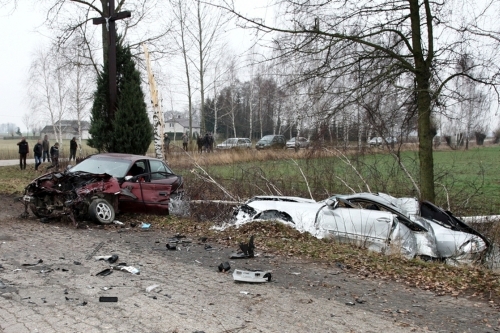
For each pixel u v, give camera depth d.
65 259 7.02
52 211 10.19
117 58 17.16
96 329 4.40
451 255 9.31
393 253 8.57
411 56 11.91
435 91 11.21
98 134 17.03
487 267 9.13
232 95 49.53
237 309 5.17
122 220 11.01
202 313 4.98
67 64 23.33
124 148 16.77
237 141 38.34
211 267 7.01
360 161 14.09
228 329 4.57
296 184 15.12
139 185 11.40
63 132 89.00
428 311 5.42
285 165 16.88
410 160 14.69
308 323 4.85
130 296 5.42
